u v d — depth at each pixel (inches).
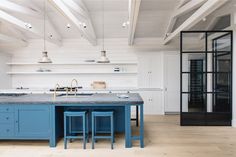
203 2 137.1
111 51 270.8
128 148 141.0
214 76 206.4
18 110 143.9
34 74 273.4
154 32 249.0
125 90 253.6
